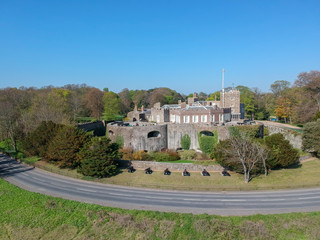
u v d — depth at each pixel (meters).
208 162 55.53
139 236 31.66
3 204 38.66
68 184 47.78
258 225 32.06
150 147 70.88
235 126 67.94
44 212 36.31
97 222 33.84
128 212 35.56
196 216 34.00
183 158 65.50
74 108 115.62
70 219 34.78
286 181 47.69
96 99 124.75
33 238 31.28
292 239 30.64
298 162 59.28
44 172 55.41
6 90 112.25
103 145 52.16
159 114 90.94
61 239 31.30
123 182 47.59
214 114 78.69
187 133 72.56
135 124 80.38
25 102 105.94
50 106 88.06
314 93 91.19
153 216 34.47
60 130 58.50
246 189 44.44
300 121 94.75
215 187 44.69
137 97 194.25
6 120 74.50
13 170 56.91
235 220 33.34
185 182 47.88
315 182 46.47
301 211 35.56
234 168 50.53
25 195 41.47
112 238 31.41
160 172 52.69
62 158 53.28
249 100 129.50
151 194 42.78
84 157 51.66
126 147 70.25
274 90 151.62
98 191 44.19
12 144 78.38
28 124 77.81
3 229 33.00
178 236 31.48
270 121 126.38
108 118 115.12
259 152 48.31
